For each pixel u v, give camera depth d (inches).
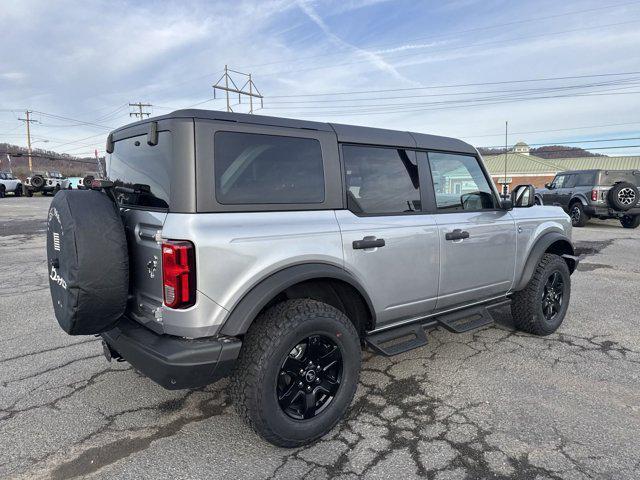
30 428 116.8
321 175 117.4
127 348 103.7
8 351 168.4
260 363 99.4
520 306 178.1
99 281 98.1
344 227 117.7
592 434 112.7
